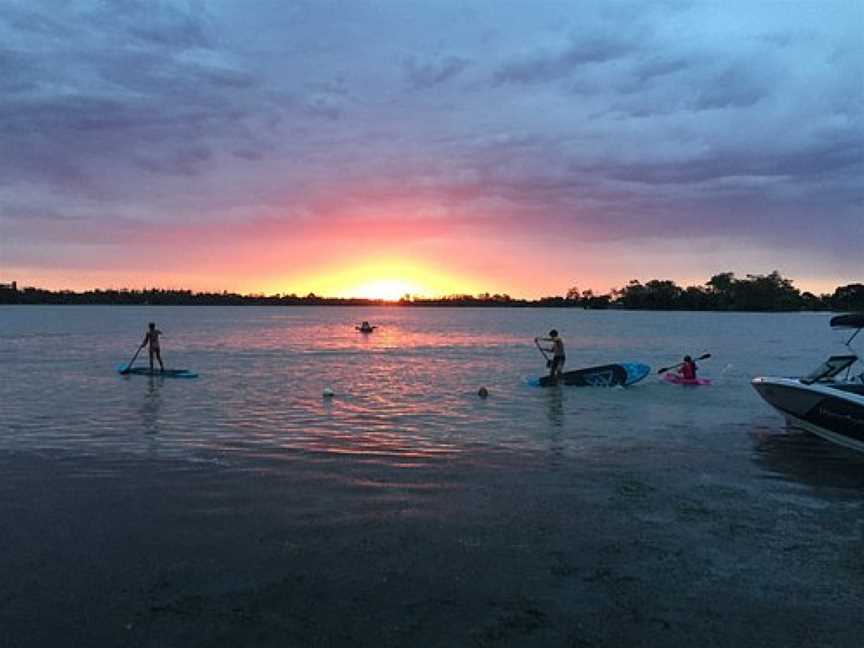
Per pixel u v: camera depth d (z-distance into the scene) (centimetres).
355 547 766
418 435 1416
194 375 2652
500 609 626
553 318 17912
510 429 1495
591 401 1981
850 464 1172
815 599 652
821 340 6531
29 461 1154
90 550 750
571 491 990
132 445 1292
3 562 718
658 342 6222
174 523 838
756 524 855
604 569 713
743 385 2412
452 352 4556
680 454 1241
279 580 679
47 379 2552
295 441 1341
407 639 573
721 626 600
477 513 886
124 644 561
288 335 7262
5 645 557
